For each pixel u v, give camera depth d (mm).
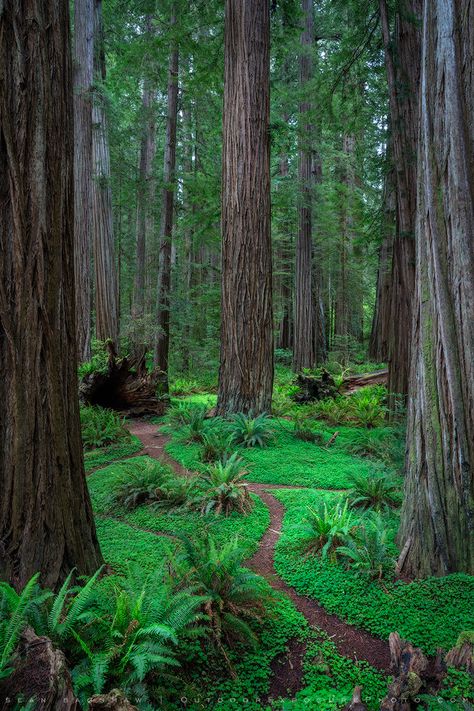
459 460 3947
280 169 23938
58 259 3406
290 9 11844
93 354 16188
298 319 20297
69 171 3574
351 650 3242
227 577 3584
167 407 13766
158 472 6527
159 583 3604
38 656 2232
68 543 3555
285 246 26984
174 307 16234
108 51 18406
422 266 4430
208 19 12414
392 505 5867
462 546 3910
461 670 2807
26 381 3277
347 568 4285
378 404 12453
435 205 4223
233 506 5938
